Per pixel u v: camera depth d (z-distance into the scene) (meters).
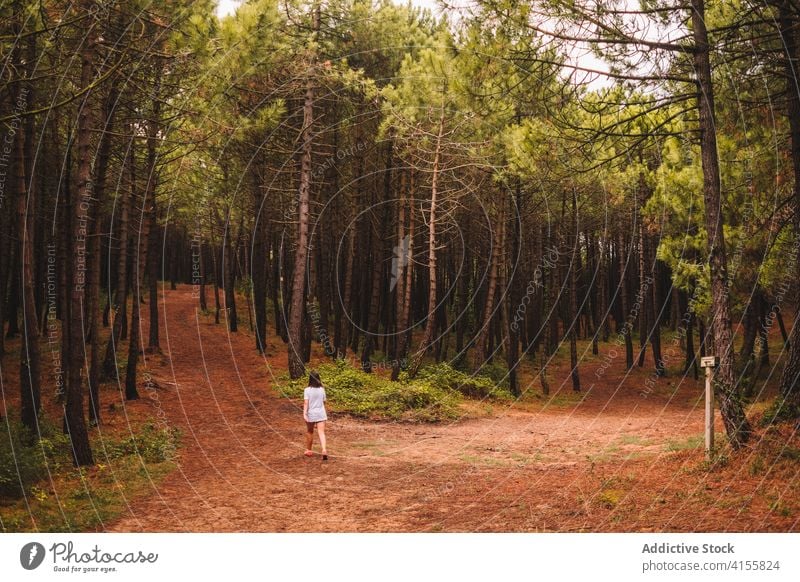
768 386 21.94
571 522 7.56
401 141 24.62
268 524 8.19
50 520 8.20
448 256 38.00
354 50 26.16
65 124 20.09
